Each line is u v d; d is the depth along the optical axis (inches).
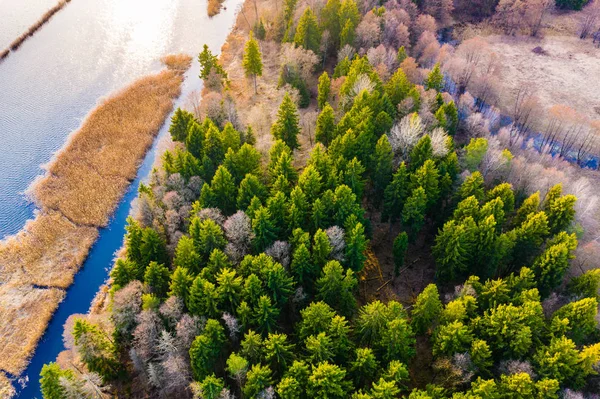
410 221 2972.4
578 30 5733.3
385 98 3511.3
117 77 4901.6
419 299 2426.2
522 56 5280.5
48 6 6023.6
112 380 2504.9
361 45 4463.6
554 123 4079.7
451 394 2206.0
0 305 2913.4
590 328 2290.8
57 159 3907.5
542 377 2177.7
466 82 4389.8
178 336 2303.2
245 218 2753.4
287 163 3115.2
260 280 2416.3
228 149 3169.3
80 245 3284.9
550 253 2539.4
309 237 2736.2
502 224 2854.3
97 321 2778.1
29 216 3474.4
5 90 4670.3
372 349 2276.1
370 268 3046.3
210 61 4264.3
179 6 6235.2
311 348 2130.9
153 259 2691.9
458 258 2684.5
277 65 4948.3
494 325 2278.5
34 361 2687.0
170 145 3917.3
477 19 5895.7
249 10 5836.6
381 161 3058.6
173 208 3004.4
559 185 2839.6
